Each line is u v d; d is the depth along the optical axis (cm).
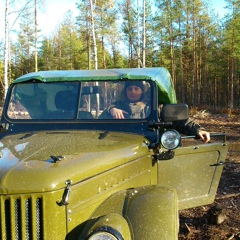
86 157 308
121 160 329
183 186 415
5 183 267
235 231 497
